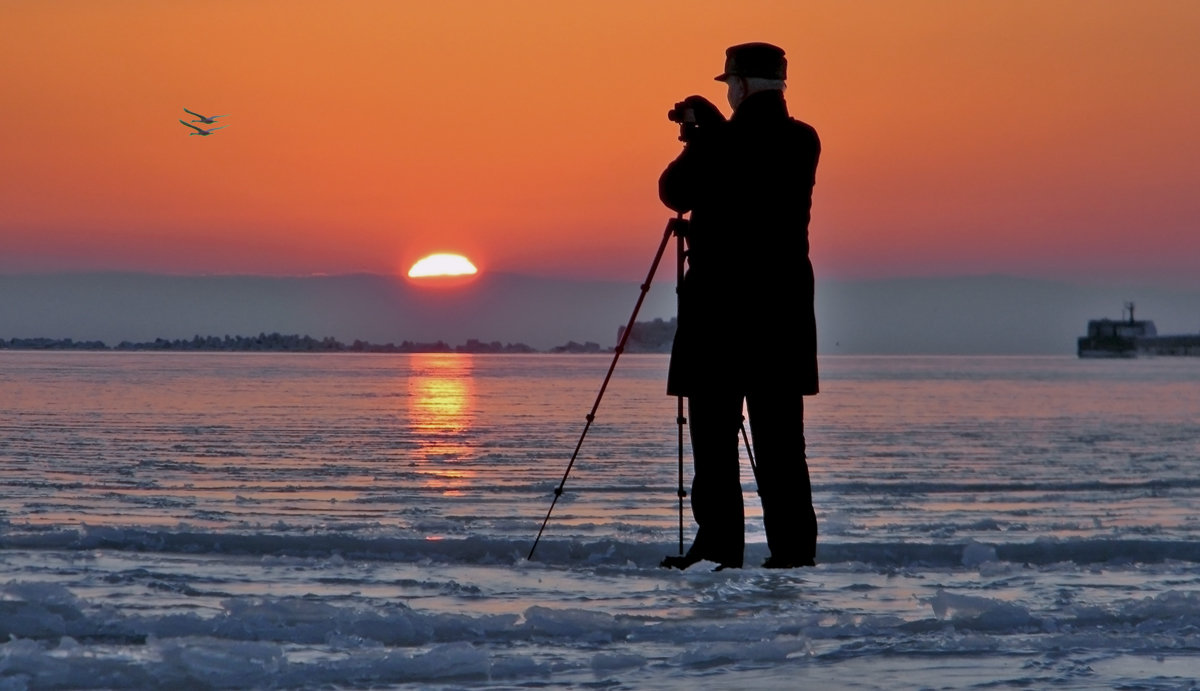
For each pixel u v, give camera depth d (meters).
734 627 6.73
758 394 10.33
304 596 7.68
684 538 11.50
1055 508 15.91
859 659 5.96
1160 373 171.25
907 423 43.81
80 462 21.70
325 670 5.61
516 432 34.94
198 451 25.39
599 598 7.91
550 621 6.75
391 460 24.05
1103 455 28.64
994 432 38.28
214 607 7.18
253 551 9.98
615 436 33.41
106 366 142.88
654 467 23.11
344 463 23.06
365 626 6.57
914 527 13.15
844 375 150.38
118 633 6.34
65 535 10.05
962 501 16.97
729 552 10.27
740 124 10.45
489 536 11.44
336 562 9.34
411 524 12.50
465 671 5.71
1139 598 7.98
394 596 7.85
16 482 17.17
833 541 11.42
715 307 10.41
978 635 6.50
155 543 10.03
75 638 6.24
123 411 42.88
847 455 28.22
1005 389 92.69
